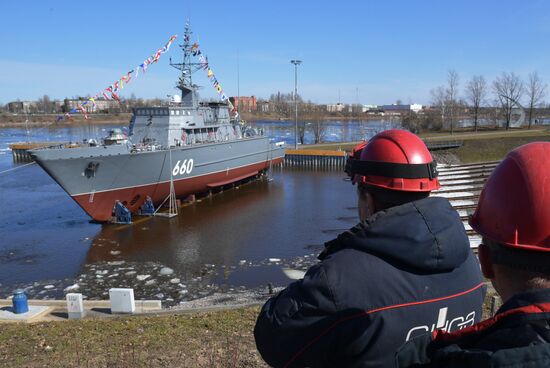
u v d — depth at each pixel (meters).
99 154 23.06
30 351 7.34
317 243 20.31
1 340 7.96
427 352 1.46
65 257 18.66
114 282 15.73
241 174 35.69
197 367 6.29
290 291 1.99
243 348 6.92
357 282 1.83
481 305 2.19
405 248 1.84
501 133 60.47
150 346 7.23
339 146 58.09
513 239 1.43
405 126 74.44
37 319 10.13
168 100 30.05
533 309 1.25
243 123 39.25
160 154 25.67
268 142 39.91
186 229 23.22
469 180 25.28
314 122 70.75
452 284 1.98
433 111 78.88
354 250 1.94
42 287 15.36
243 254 18.72
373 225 1.93
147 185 25.70
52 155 21.38
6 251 19.47
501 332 1.26
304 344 1.88
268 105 156.25
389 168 2.11
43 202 29.91
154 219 25.44
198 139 30.58
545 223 1.38
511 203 1.46
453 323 1.97
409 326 1.83
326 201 30.70
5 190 34.53
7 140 75.88
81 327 8.62
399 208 1.97
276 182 39.81
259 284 15.09
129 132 28.67
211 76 31.45
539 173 1.45
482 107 77.75
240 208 28.61
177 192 28.34
